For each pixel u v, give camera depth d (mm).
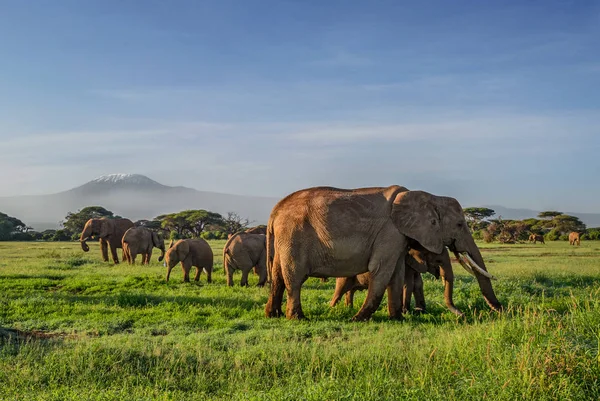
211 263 21578
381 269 12859
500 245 65812
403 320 12844
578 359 7234
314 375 8133
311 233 12953
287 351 9070
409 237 13109
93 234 32844
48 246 57406
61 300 14875
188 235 93812
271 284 13547
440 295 16422
